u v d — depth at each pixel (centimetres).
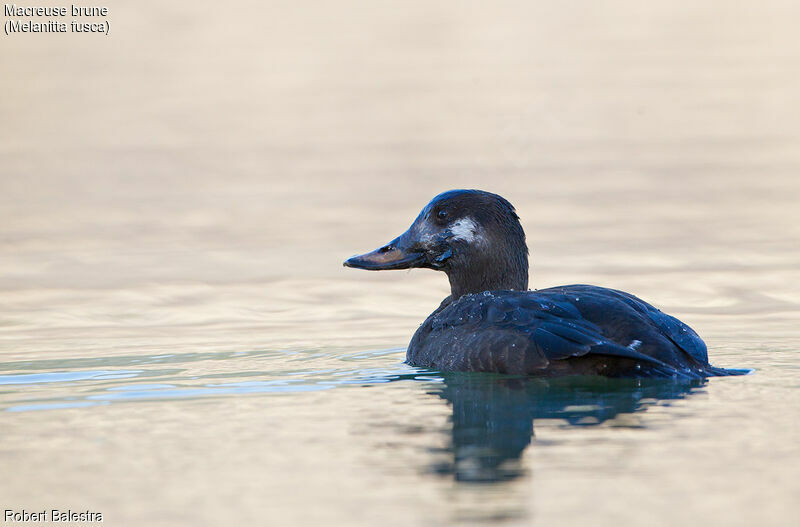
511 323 905
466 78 3416
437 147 2536
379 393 869
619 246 1680
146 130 2827
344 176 2261
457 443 712
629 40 4003
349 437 736
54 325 1299
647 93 3111
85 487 650
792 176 2152
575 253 1639
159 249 1728
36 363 1057
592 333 861
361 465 673
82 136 2753
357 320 1320
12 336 1232
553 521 575
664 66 3491
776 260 1574
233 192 2150
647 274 1512
